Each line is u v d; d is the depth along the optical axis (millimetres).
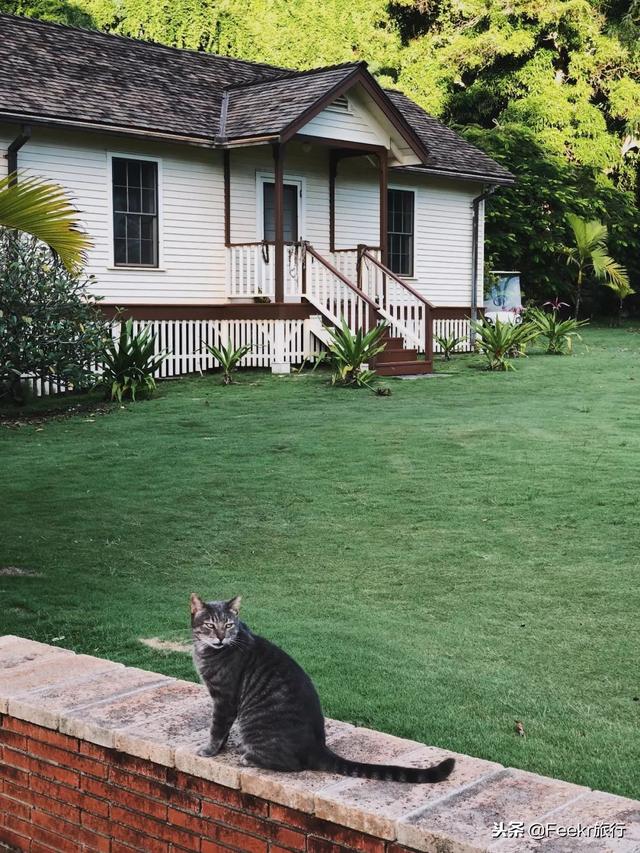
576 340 27188
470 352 25141
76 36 21781
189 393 17859
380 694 5695
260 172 22297
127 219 20344
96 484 11297
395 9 40812
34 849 4426
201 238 21469
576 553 8539
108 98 20000
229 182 21734
